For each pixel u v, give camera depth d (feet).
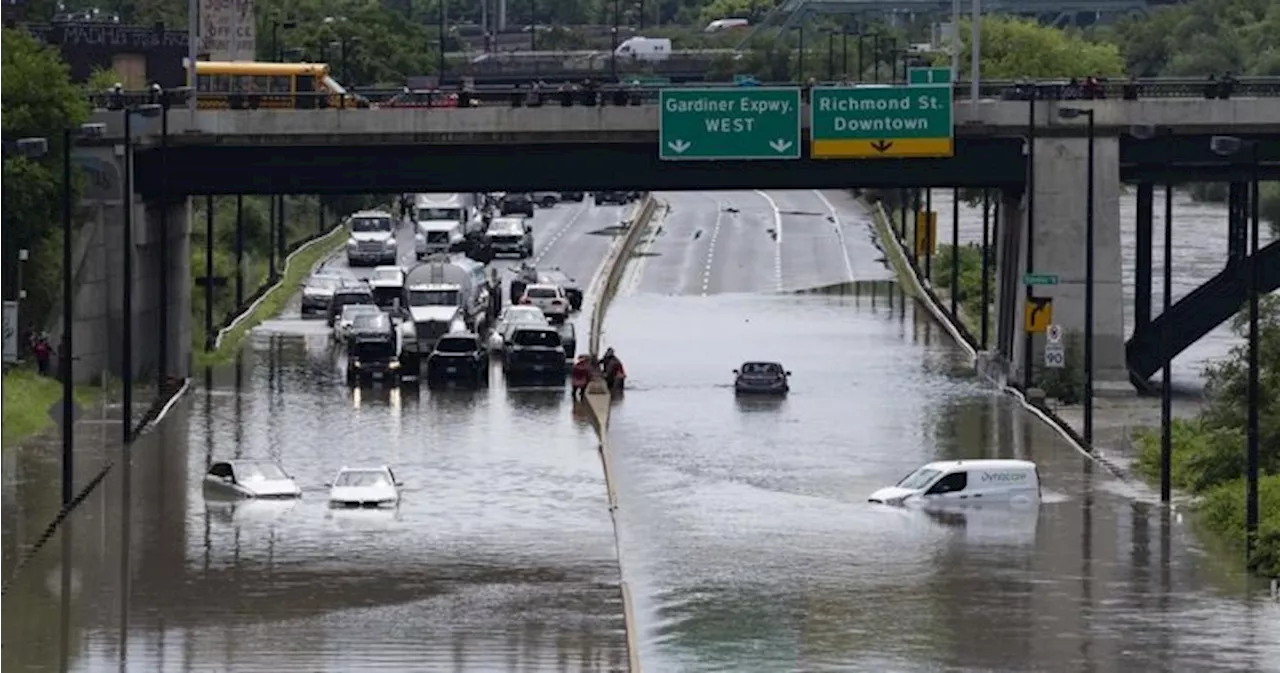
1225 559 581.53
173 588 545.85
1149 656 490.08
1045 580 559.38
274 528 613.52
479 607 531.09
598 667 481.05
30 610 524.52
